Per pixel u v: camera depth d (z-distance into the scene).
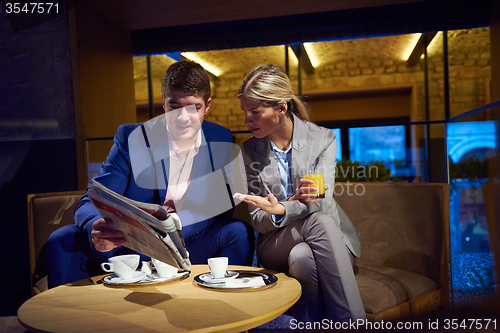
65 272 1.32
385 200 1.68
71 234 1.35
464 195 2.02
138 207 0.90
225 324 0.75
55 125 2.26
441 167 2.06
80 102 2.28
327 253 1.20
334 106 7.78
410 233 1.59
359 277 1.44
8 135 2.33
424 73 7.14
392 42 6.96
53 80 2.26
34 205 1.68
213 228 1.48
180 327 0.74
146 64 6.30
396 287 1.35
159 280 1.09
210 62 7.52
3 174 2.32
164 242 0.85
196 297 0.94
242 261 1.42
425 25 2.83
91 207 1.39
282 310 0.86
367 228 1.70
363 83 7.58
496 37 2.46
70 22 2.25
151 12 2.60
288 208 1.32
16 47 2.30
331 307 1.18
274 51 7.13
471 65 6.70
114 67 2.74
